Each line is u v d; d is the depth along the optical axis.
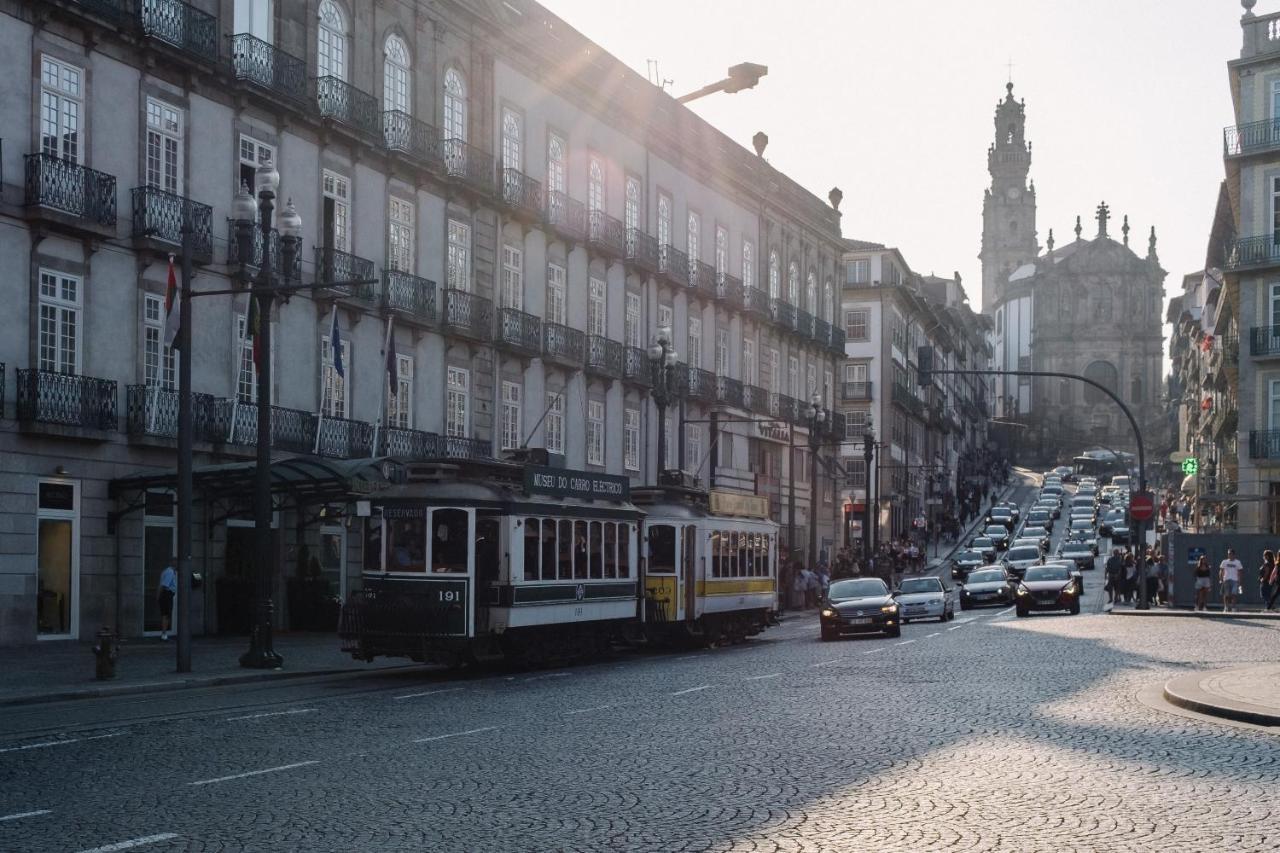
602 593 28.59
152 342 32.44
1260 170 60.31
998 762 13.16
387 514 24.55
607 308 53.31
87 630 30.39
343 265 38.22
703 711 17.77
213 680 22.41
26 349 29.20
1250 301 60.50
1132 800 11.09
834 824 10.15
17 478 28.78
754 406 65.12
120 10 31.28
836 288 79.62
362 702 19.31
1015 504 135.88
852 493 93.81
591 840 9.62
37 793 11.47
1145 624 38.53
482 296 44.75
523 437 47.09
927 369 41.28
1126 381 178.25
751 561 36.69
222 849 9.31
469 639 24.02
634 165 55.78
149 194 31.88
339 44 38.94
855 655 28.28
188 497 23.98
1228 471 67.69
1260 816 10.40
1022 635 33.78
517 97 47.44
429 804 11.01
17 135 29.11
